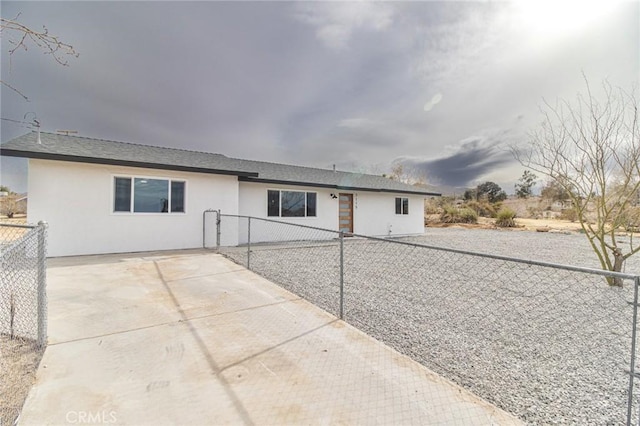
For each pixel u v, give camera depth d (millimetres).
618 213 6105
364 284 5676
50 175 7371
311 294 4922
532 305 4562
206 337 3143
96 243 7875
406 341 3270
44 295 2906
